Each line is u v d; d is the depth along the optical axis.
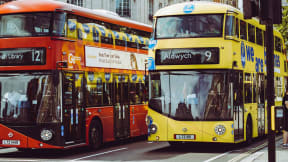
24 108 15.65
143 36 21.95
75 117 16.36
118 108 19.53
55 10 15.70
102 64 18.33
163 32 16.66
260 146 18.30
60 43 15.69
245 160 13.16
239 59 17.20
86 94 17.12
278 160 13.23
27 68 15.62
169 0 51.28
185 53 16.31
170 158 14.92
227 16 16.41
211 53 16.16
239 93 17.00
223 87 16.06
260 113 20.41
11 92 15.79
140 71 21.55
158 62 16.56
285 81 26.05
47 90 15.51
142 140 23.03
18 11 15.81
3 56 15.88
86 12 17.41
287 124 17.50
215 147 18.64
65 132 15.73
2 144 15.77
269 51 8.09
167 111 16.34
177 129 16.22
